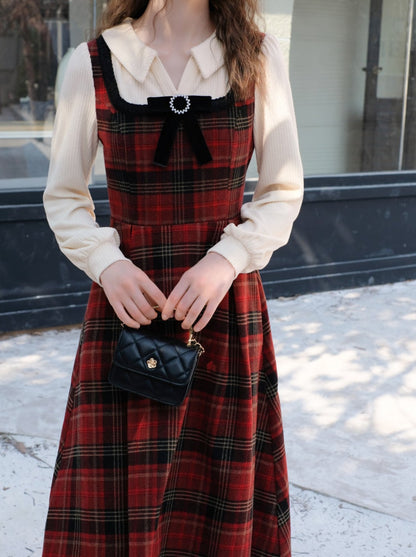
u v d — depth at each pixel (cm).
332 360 400
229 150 155
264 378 170
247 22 160
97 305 161
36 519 258
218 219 158
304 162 495
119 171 155
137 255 157
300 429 326
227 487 159
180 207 156
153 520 156
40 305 433
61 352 408
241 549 162
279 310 475
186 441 164
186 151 153
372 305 488
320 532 254
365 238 518
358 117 502
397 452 309
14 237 421
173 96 151
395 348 418
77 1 411
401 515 265
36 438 315
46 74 415
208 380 161
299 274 501
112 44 155
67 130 158
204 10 157
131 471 155
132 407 155
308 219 498
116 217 161
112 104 152
